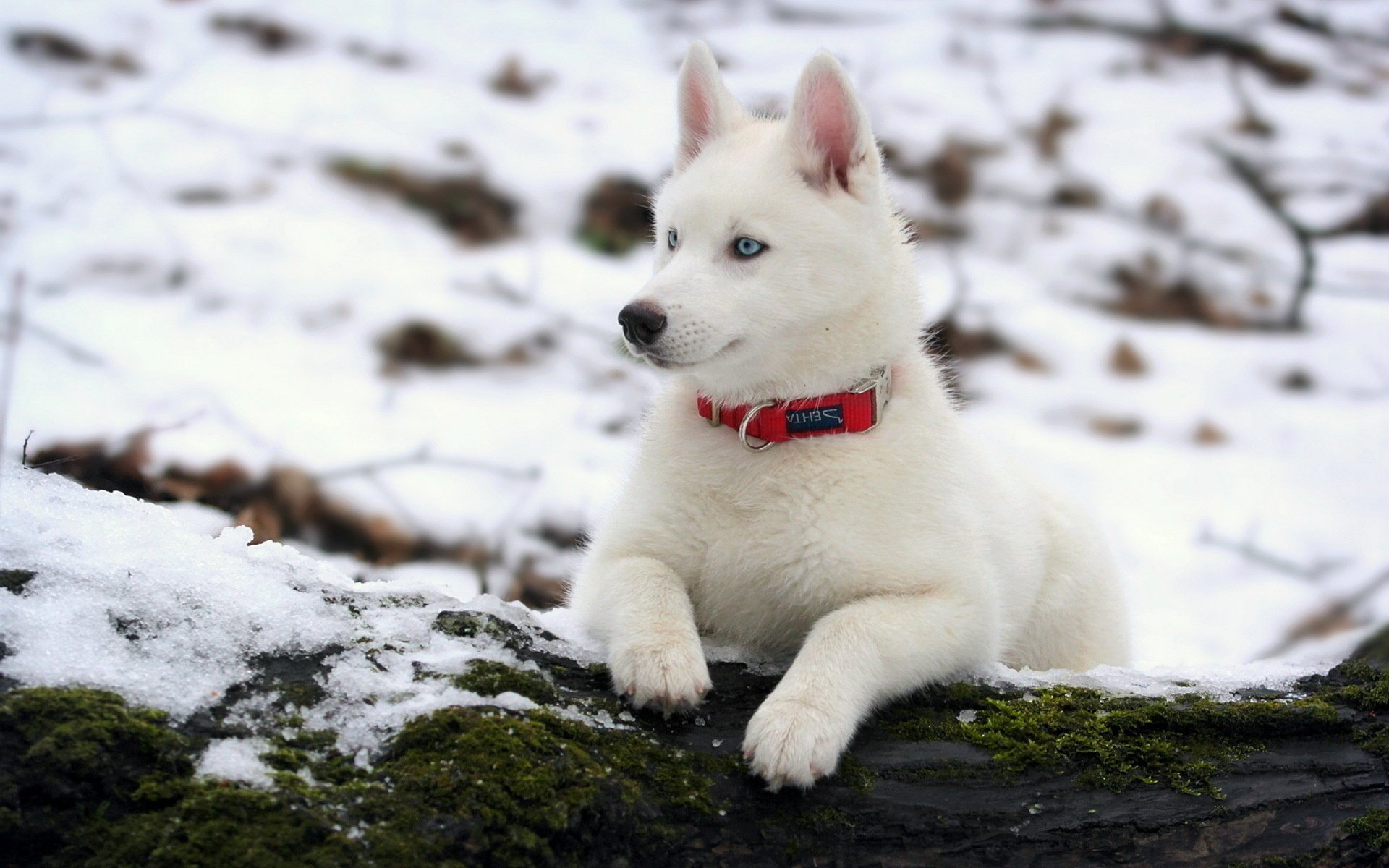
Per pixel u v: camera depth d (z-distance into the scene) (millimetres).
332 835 2240
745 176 3303
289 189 7391
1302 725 2842
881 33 10055
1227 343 7523
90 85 7945
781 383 3279
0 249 6613
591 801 2404
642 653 2734
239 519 5055
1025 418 6812
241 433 5523
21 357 5867
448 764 2385
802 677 2750
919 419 3277
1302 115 9336
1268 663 3191
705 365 3197
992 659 3201
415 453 5730
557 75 8922
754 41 9812
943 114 8891
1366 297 7891
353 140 7730
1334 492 6328
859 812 2605
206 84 8109
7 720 2246
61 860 2189
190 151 7492
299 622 2627
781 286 3225
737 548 3148
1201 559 5793
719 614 3213
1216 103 9352
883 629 2908
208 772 2309
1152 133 8961
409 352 6531
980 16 10297
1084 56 9773
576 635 2996
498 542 5273
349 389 6156
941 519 3166
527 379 6504
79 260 6621
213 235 6941
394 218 7414
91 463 4984
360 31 8945
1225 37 9883
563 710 2639
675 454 3273
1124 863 2633
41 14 8242
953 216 8219
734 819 2555
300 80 8297
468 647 2746
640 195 7762
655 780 2543
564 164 7887
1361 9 10688
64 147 7383
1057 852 2625
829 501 3117
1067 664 4039
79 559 2582
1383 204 8477
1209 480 6402
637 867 2471
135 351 6074
